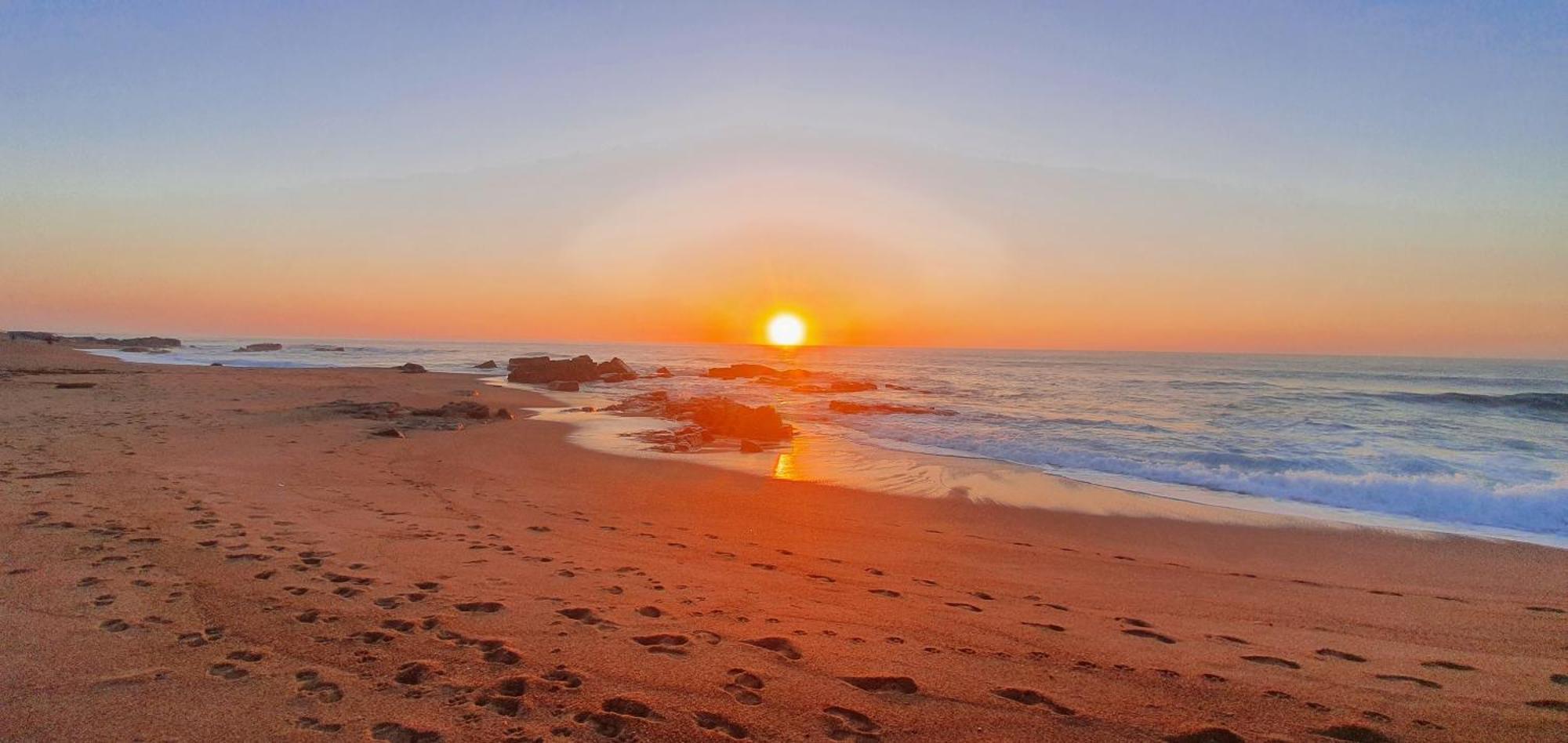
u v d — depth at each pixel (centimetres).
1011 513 983
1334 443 1599
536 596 500
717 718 329
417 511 795
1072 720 346
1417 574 718
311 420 1598
